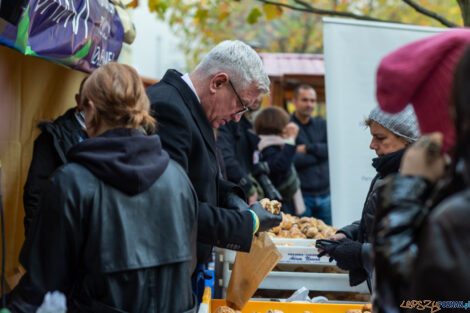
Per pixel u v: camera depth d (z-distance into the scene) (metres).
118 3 3.36
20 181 2.96
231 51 2.40
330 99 3.75
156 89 2.36
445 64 1.28
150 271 1.71
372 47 3.75
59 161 2.68
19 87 2.91
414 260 1.19
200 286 2.60
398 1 14.60
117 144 1.68
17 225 2.94
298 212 5.46
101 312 1.66
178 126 2.26
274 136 5.23
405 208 1.26
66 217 1.63
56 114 3.32
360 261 2.33
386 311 1.26
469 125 1.11
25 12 2.02
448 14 13.95
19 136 2.94
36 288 1.63
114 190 1.67
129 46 3.67
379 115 2.28
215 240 2.19
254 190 4.68
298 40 19.12
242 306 2.49
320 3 18.23
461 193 1.14
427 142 1.30
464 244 1.06
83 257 1.67
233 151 4.72
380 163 2.25
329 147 3.74
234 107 2.47
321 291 2.98
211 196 2.40
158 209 1.73
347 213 3.73
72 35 2.49
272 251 2.46
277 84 7.97
